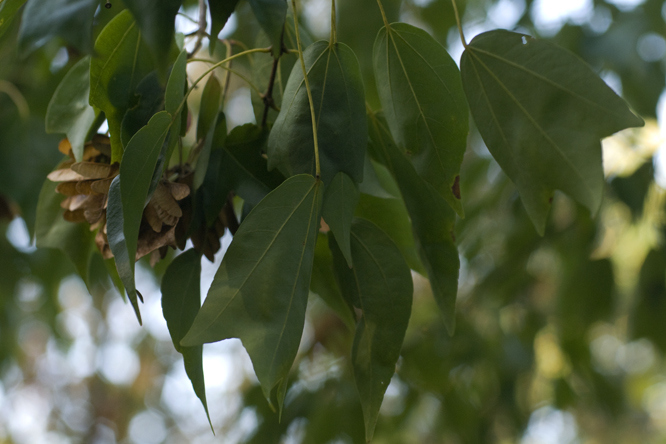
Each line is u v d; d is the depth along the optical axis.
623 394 1.60
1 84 0.99
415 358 1.43
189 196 0.65
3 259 1.40
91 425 3.68
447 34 1.58
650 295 1.30
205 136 0.67
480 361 1.47
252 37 1.24
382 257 0.66
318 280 0.68
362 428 1.24
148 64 0.66
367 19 1.33
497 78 0.65
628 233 1.47
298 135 0.64
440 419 1.50
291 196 0.62
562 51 0.64
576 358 1.49
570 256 1.36
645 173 1.24
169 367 3.70
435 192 0.67
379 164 0.70
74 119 0.67
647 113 1.30
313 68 0.64
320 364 1.47
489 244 1.63
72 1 0.60
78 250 0.70
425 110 0.65
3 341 1.87
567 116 0.64
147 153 0.62
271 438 1.29
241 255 0.62
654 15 1.34
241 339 0.61
